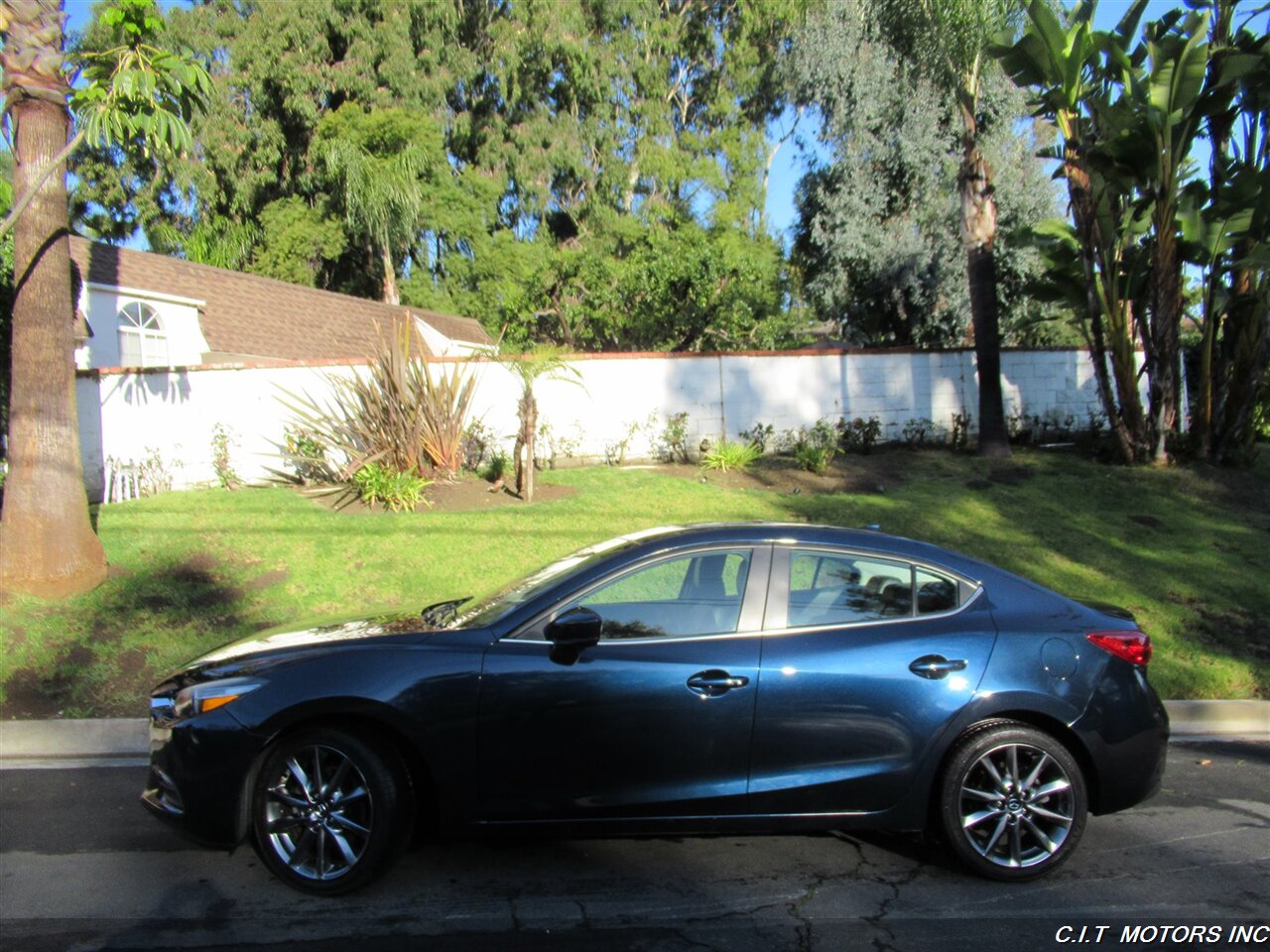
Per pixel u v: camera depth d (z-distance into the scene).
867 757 4.49
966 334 22.38
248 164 32.69
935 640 4.61
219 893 4.39
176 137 8.20
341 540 10.33
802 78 22.80
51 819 5.33
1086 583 9.93
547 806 4.39
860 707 4.47
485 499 11.86
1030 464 14.12
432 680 4.35
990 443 14.61
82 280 17.81
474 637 4.53
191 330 20.83
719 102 38.78
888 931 4.11
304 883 4.32
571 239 39.50
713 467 13.48
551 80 37.78
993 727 4.58
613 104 38.16
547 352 12.22
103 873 4.61
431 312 30.48
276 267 31.95
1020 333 21.73
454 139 36.56
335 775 4.35
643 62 37.72
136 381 13.06
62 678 7.55
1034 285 15.27
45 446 8.87
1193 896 4.48
